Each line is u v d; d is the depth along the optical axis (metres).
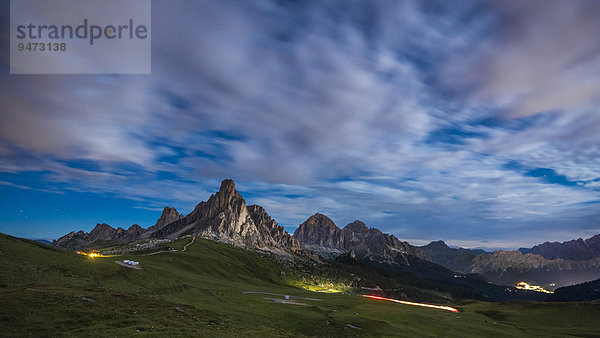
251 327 65.25
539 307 195.00
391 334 92.56
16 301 50.16
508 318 177.50
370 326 96.56
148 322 51.75
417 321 118.94
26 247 92.75
